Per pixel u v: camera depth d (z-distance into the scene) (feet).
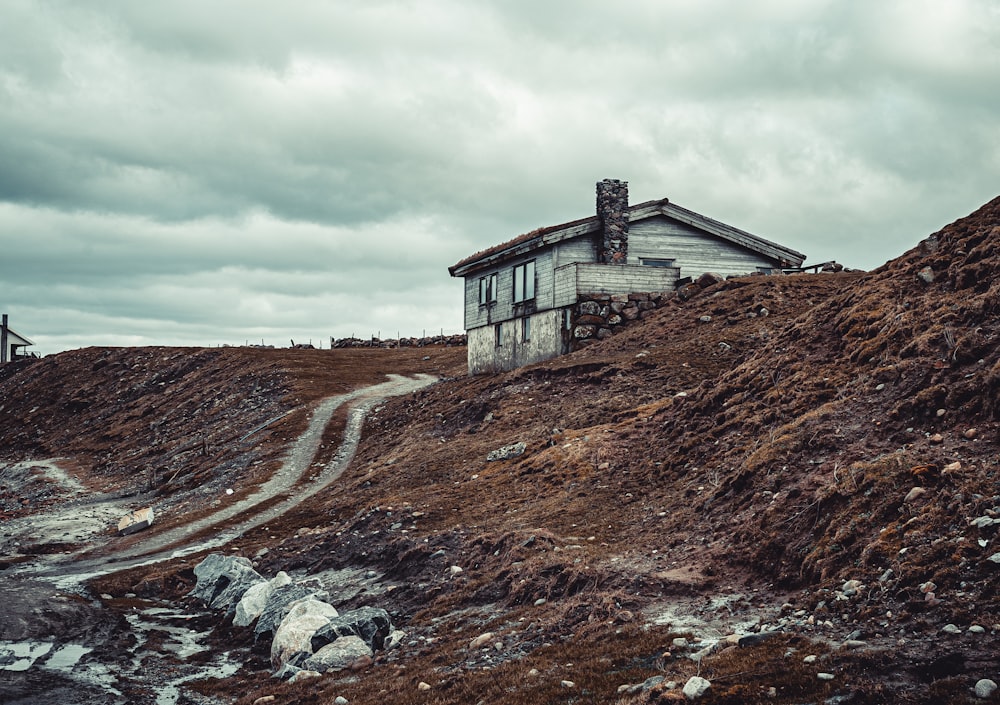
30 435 259.60
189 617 70.59
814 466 54.13
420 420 141.59
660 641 38.88
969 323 57.98
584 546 60.75
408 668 45.52
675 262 155.63
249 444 156.87
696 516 58.90
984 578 33.96
